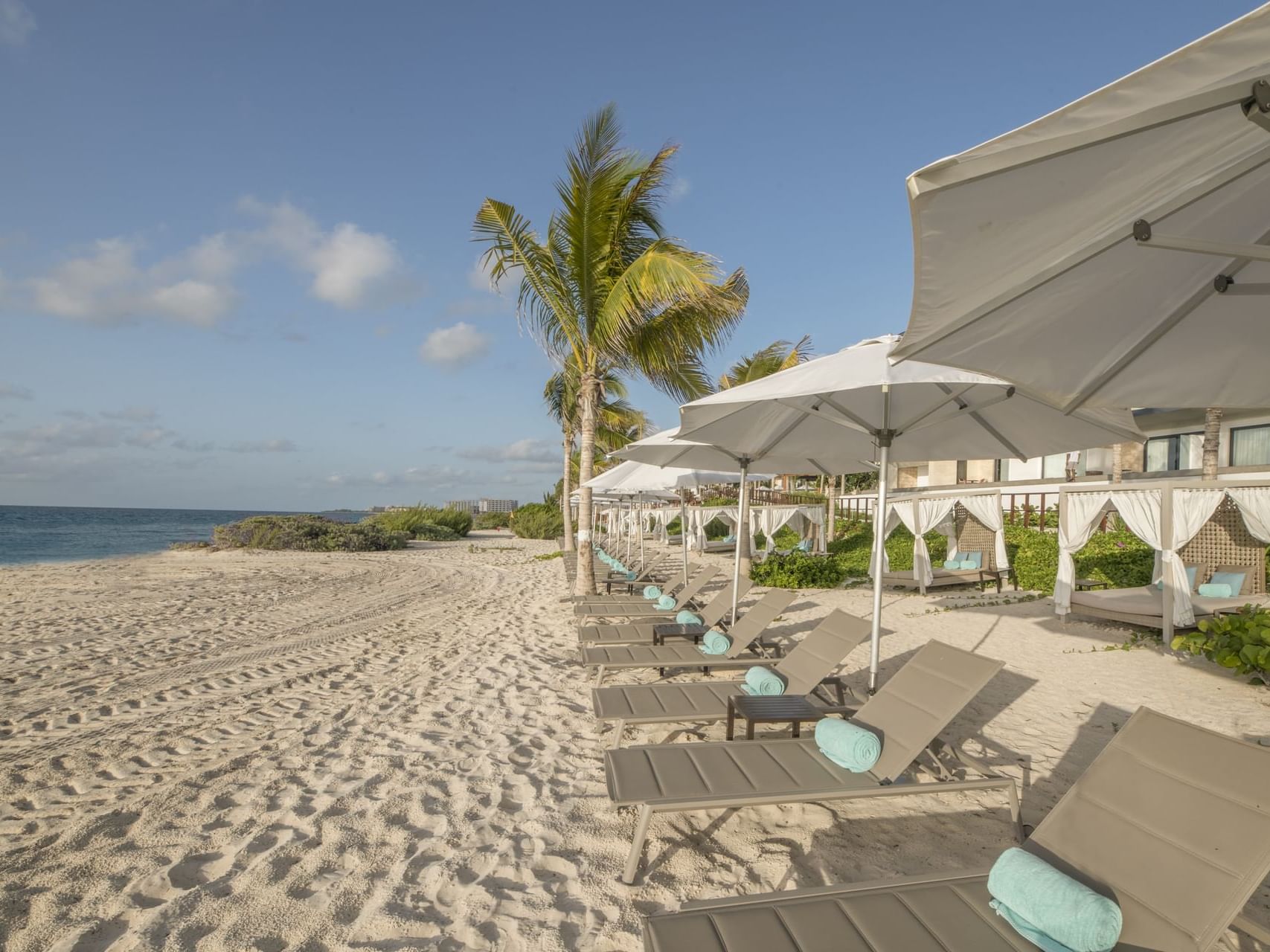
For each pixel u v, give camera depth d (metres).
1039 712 5.37
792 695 4.61
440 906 2.85
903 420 5.53
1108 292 2.32
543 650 7.86
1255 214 2.01
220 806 3.81
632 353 10.66
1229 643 6.29
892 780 3.24
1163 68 1.25
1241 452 16.39
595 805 3.78
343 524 31.53
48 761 4.53
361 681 6.58
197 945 2.60
